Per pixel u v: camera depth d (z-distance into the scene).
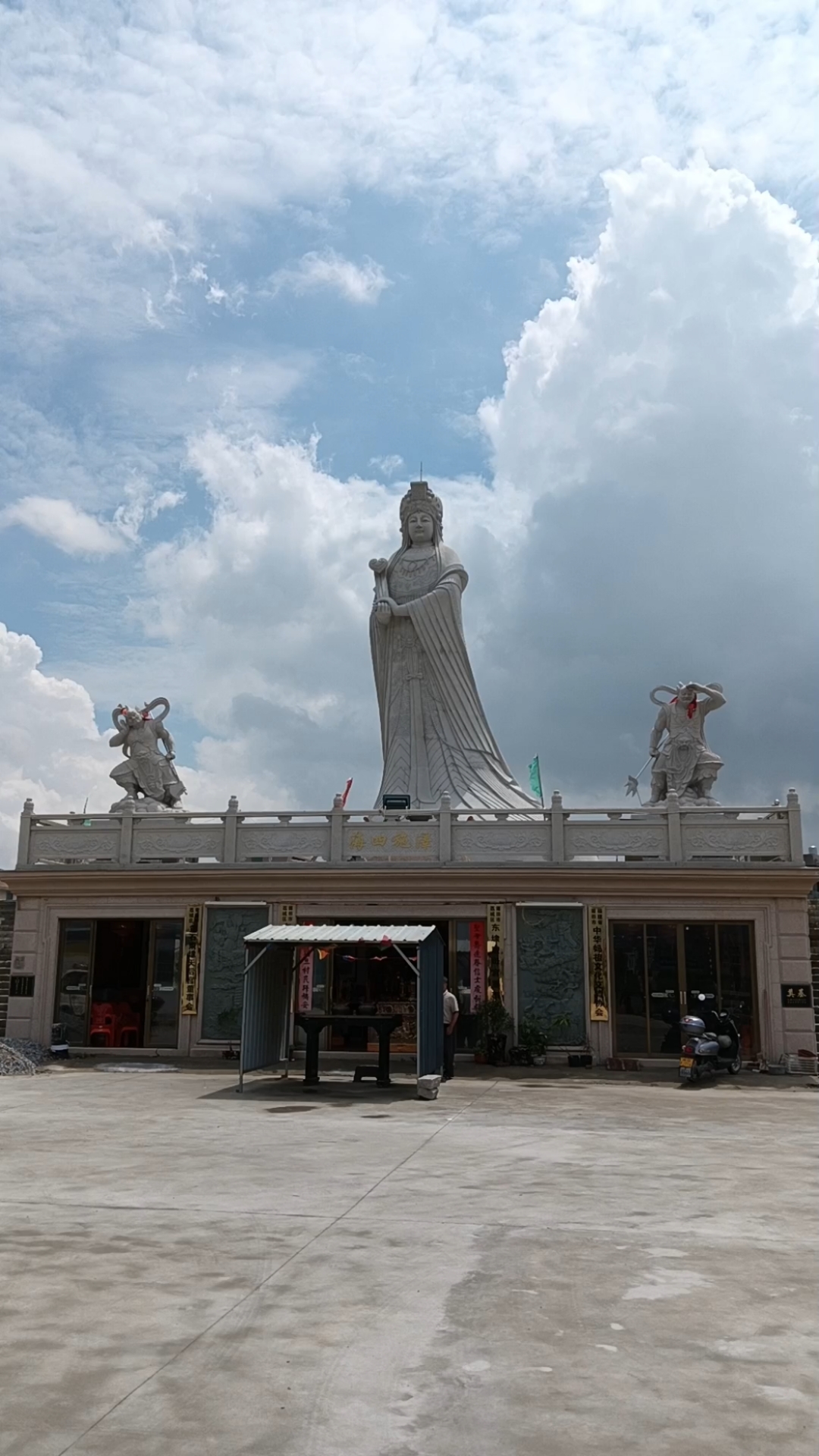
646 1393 6.21
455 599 36.06
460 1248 9.22
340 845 28.62
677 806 27.69
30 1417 5.81
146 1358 6.68
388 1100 20.06
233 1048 27.67
